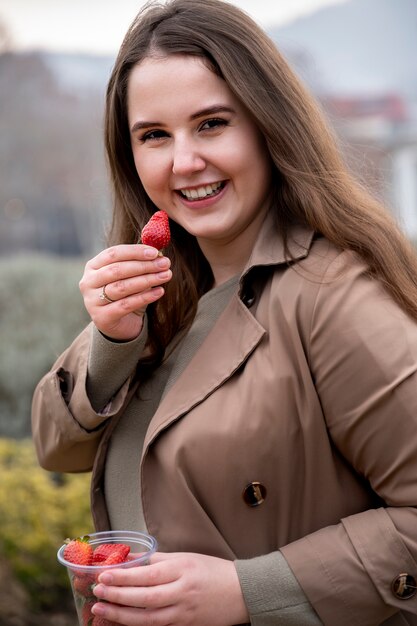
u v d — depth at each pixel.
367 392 1.34
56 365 1.77
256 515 1.43
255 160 1.53
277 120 1.49
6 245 24.91
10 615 3.55
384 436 1.34
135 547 1.46
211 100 1.48
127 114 1.64
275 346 1.43
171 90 1.48
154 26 1.52
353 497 1.44
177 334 1.70
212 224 1.55
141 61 1.51
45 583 3.65
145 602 1.31
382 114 16.84
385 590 1.33
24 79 21.62
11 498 3.68
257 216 1.60
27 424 5.71
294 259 1.47
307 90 1.57
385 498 1.38
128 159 1.73
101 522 1.69
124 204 1.77
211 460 1.43
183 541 1.45
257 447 1.41
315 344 1.39
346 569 1.34
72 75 22.41
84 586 1.36
